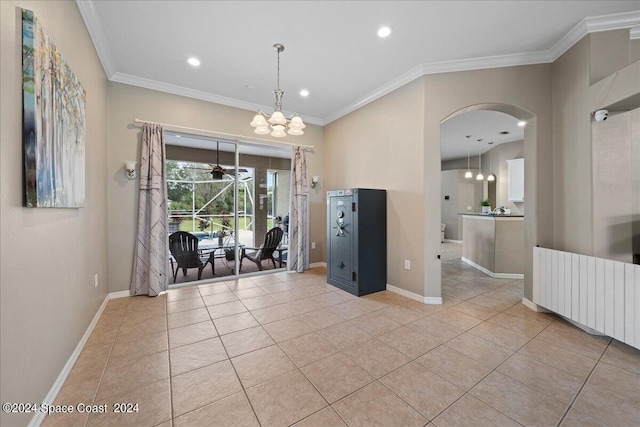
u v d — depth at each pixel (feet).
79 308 6.63
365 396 5.16
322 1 6.82
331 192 12.54
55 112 4.99
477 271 15.35
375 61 9.65
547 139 9.14
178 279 12.97
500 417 4.63
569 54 8.38
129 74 10.52
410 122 10.65
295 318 8.75
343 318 8.75
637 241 7.40
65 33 5.82
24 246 4.10
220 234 14.07
